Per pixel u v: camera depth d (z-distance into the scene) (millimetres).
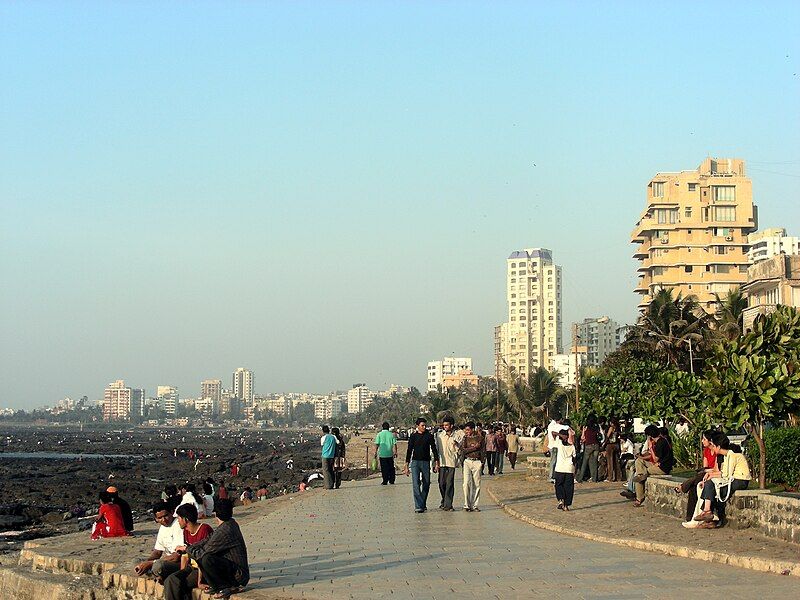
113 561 18031
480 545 17875
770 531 16812
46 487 78062
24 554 20172
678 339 63781
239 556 13867
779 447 19406
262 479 90812
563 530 19625
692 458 26109
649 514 21766
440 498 30172
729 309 65500
